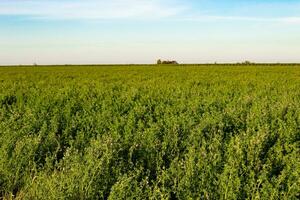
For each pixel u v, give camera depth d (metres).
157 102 13.38
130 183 5.73
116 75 39.09
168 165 7.11
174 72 45.03
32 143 7.62
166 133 8.70
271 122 9.32
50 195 5.50
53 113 11.27
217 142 7.35
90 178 5.91
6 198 5.99
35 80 32.00
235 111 10.85
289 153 7.20
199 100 13.56
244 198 5.47
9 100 16.19
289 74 37.41
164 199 5.30
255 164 6.38
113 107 12.07
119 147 7.43
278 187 5.59
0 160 6.99
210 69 54.06
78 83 25.44
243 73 40.34
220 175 5.86
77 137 8.71
